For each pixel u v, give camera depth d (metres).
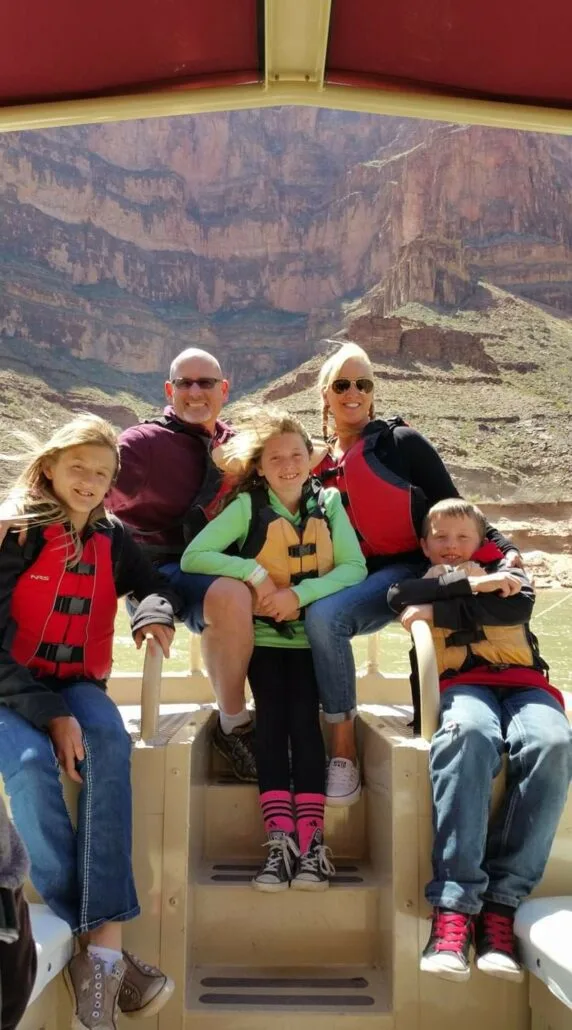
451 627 2.68
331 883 2.60
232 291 141.50
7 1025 1.55
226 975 2.50
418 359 100.81
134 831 2.38
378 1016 2.32
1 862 1.46
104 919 2.13
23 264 124.25
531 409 91.38
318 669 2.87
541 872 2.33
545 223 129.50
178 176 143.25
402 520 3.27
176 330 136.00
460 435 86.88
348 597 2.90
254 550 2.99
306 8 2.04
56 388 112.50
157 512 3.57
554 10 2.01
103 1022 2.03
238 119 147.62
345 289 138.88
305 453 3.03
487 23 2.07
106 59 2.20
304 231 142.38
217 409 3.65
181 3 2.02
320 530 3.02
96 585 2.54
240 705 2.90
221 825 2.86
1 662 2.31
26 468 2.54
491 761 2.34
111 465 2.55
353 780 2.82
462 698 2.51
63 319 123.69
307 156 147.62
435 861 2.31
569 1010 2.11
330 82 2.32
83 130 137.75
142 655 7.72
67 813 2.21
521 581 2.74
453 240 116.56
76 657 2.52
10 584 2.43
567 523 68.88
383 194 137.38
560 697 2.68
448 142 131.50
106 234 135.00
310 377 102.38
